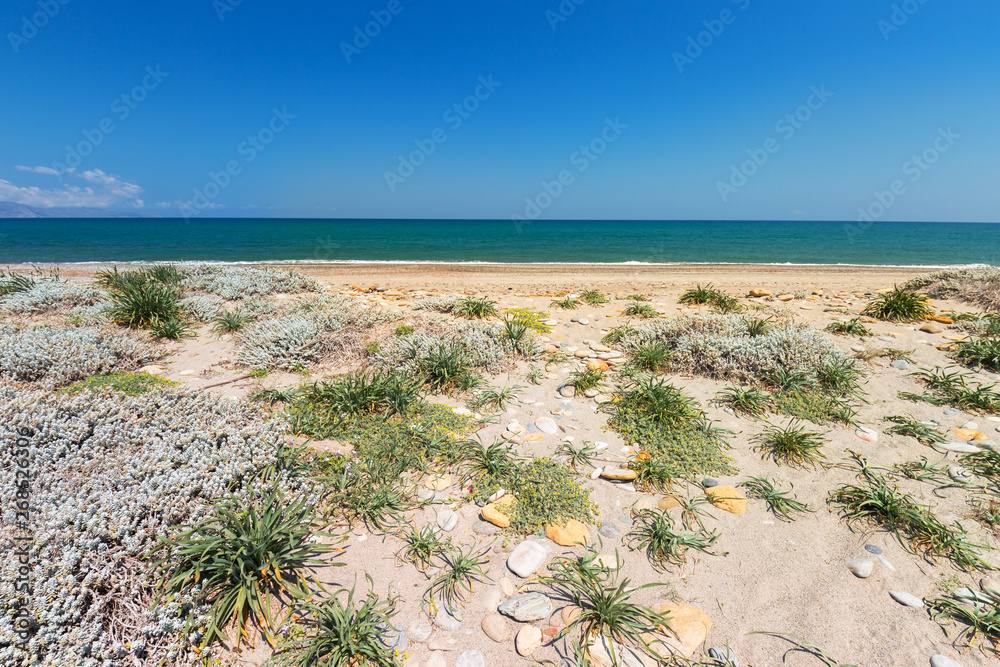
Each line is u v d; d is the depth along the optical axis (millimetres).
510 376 6656
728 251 32688
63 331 6949
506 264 23047
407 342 7047
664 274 18656
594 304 11336
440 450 4609
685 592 3105
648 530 3674
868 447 4719
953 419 5223
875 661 2619
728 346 6828
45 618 2539
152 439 4035
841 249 34844
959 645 2680
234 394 5836
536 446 4816
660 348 7141
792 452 4613
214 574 2957
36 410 4246
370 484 4059
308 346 7172
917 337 7938
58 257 25438
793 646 2723
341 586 3145
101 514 3092
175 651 2607
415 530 3652
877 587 3090
